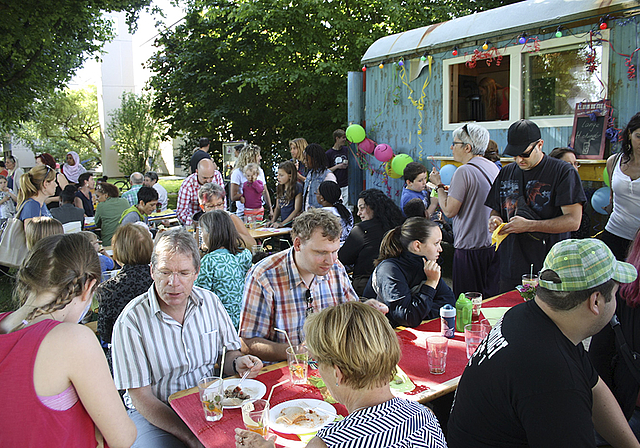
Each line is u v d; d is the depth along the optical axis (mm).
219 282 3240
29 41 9906
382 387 1340
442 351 2217
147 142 20656
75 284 1484
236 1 11172
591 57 4949
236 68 12539
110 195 6164
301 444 1749
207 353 2379
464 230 3928
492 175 3867
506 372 1498
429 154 6699
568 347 1522
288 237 6379
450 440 1704
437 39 6383
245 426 1812
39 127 25359
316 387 2139
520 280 3535
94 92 28531
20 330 1368
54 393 1344
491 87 5969
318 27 10734
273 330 2609
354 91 7602
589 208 5098
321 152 5867
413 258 2928
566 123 5270
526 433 1461
